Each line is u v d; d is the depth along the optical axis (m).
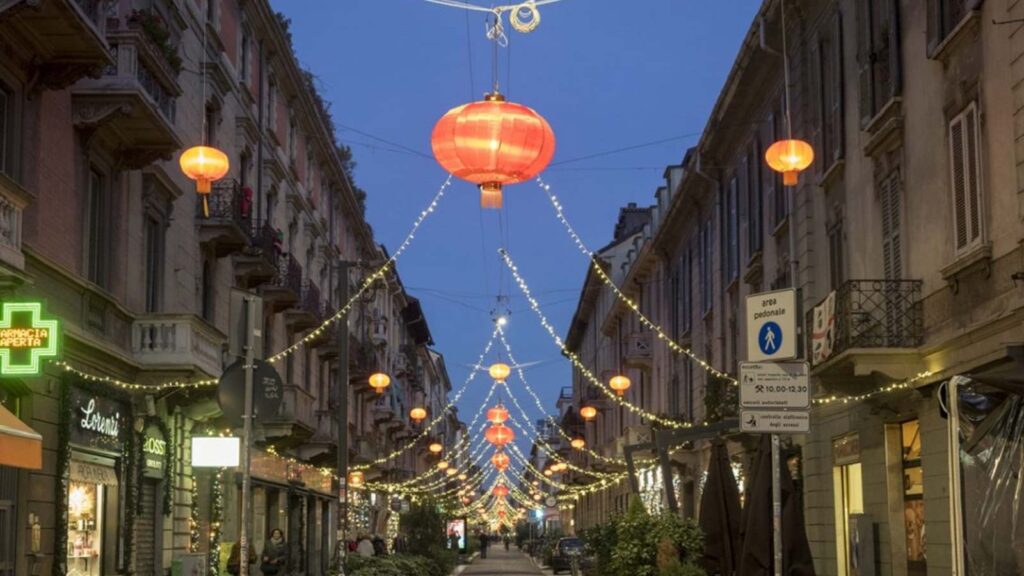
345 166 50.41
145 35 19.36
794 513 13.73
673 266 43.72
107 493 19.97
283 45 33.69
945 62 16.66
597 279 67.69
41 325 13.98
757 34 25.80
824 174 22.34
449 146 11.81
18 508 16.05
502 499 120.75
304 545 39.81
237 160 29.50
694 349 38.56
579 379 82.62
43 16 15.45
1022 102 14.19
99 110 18.61
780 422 10.01
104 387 19.27
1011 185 14.58
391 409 61.69
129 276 21.19
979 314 15.58
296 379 37.06
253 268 29.66
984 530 8.89
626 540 18.48
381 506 59.47
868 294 19.09
